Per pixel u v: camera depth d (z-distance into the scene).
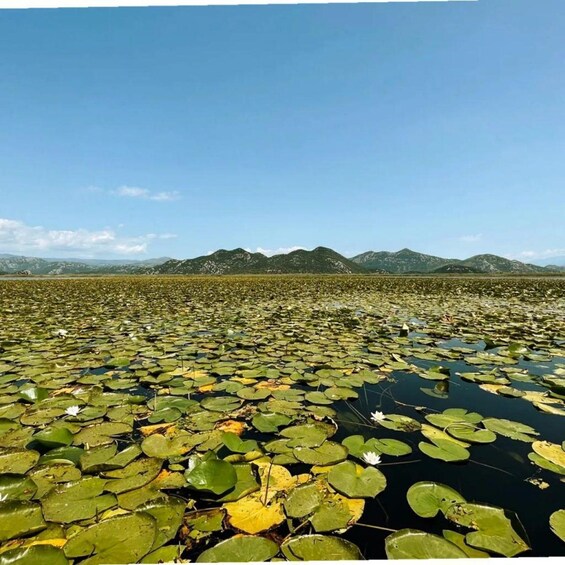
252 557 1.26
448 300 11.22
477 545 1.32
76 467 1.84
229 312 8.05
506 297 12.21
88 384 3.19
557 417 2.59
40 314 7.70
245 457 1.96
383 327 6.10
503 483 1.78
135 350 4.36
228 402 2.74
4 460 1.89
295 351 4.35
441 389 3.15
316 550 1.29
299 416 2.56
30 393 2.80
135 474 1.77
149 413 2.56
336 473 1.78
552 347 4.61
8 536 1.35
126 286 19.58
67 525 1.42
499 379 3.33
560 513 1.52
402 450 2.05
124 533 1.35
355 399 2.92
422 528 1.45
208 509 1.54
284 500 1.60
